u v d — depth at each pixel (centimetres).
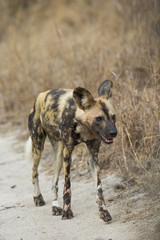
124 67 1705
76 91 962
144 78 1602
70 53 2289
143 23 1909
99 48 2033
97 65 1797
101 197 1025
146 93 1448
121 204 1097
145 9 2027
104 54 1959
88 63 1880
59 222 1043
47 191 1306
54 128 1128
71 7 3506
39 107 1203
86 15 3231
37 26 3391
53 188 1159
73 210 1118
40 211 1143
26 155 1290
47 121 1146
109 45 2134
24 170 1548
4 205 1198
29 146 1284
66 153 1071
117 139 1379
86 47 2086
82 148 1536
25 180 1435
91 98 976
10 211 1152
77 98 972
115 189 1211
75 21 3234
